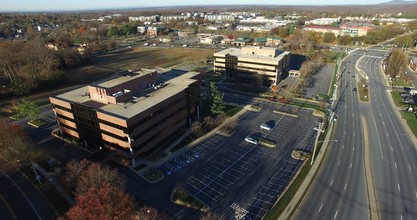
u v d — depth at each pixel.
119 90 84.12
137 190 67.31
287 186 68.81
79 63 197.12
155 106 79.06
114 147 77.75
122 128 71.69
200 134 94.19
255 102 123.88
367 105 120.19
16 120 106.69
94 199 50.91
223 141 90.62
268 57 149.50
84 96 87.44
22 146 78.38
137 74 94.88
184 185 69.19
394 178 72.12
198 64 195.25
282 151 84.69
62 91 142.12
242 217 58.50
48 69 159.12
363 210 61.12
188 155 82.38
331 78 158.12
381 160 80.00
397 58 162.25
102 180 60.62
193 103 101.12
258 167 76.75
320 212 60.47
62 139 90.94
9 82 147.50
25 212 60.56
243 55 154.62
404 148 86.38
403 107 117.38
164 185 69.19
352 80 154.75
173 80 103.19
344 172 74.38
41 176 72.62
